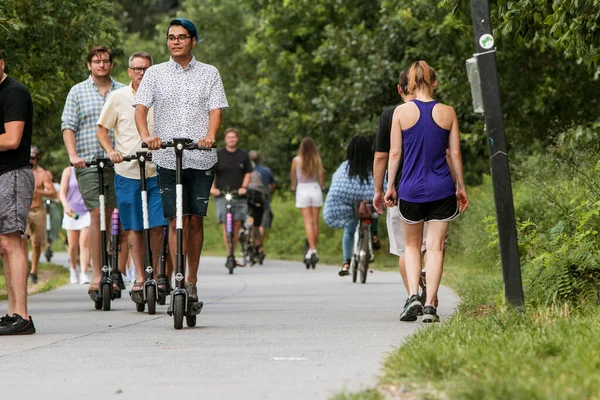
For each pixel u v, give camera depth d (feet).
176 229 79.56
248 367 57.98
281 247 263.49
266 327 80.02
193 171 83.10
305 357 61.67
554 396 41.27
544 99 186.91
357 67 249.14
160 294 93.71
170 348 67.00
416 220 80.79
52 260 268.00
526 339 56.59
